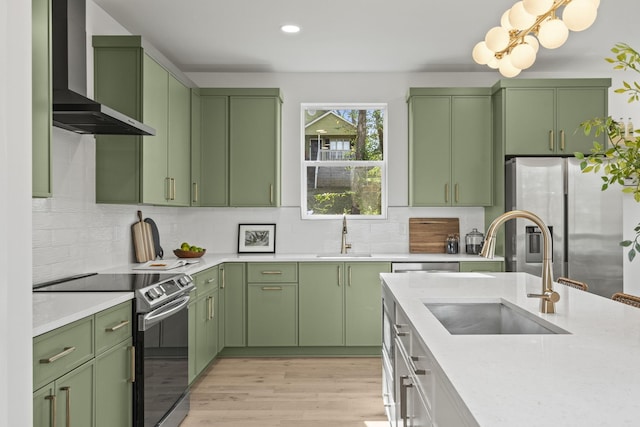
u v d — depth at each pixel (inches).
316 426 120.5
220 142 188.7
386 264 179.9
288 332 180.5
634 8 139.3
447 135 188.4
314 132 206.4
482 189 187.8
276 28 154.2
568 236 169.3
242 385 151.3
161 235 180.7
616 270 169.0
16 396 20.9
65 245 120.0
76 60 111.7
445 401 49.3
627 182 167.9
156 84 144.3
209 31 156.8
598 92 178.1
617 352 53.9
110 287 101.9
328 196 205.5
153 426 103.8
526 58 92.0
